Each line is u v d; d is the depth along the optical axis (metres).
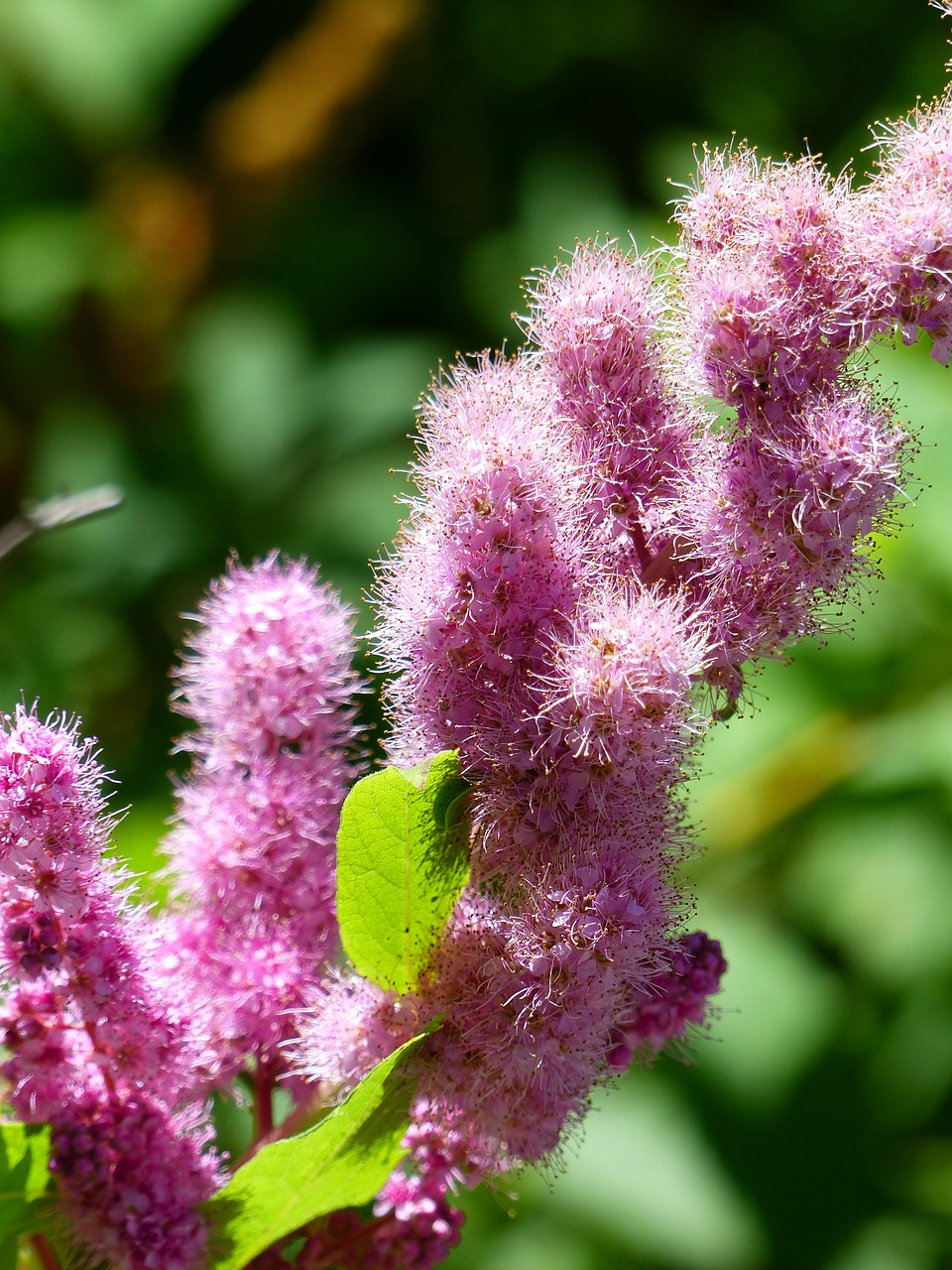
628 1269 0.60
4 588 0.79
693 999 0.36
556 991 0.34
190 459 0.82
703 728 0.35
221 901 0.37
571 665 0.34
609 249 0.36
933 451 0.56
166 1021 0.35
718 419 0.36
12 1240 0.35
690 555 0.36
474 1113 0.35
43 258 0.85
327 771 0.37
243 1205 0.35
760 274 0.35
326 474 0.82
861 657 0.59
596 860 0.35
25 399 0.84
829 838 0.61
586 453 0.36
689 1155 0.62
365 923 0.35
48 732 0.35
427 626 0.35
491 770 0.35
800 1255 0.62
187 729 0.75
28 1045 0.35
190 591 0.79
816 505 0.35
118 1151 0.35
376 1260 0.36
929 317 0.35
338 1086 0.36
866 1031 0.63
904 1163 0.62
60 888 0.35
